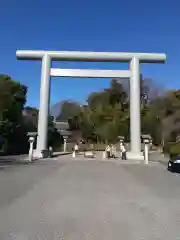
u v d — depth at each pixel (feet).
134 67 106.83
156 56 106.83
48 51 107.14
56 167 67.00
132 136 105.70
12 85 142.92
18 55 107.04
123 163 87.66
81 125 210.59
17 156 106.63
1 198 28.48
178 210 24.79
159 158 120.16
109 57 106.63
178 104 166.09
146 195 31.86
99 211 23.95
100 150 186.29
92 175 51.21
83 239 16.79
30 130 160.56
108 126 194.70
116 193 32.73
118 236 17.47
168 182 44.24
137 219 21.61
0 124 126.31
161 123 174.91
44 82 106.01
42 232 17.98
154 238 17.15
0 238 16.69
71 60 107.55
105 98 226.79
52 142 188.75
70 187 36.40
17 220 20.65
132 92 106.63
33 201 27.30
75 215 22.44
